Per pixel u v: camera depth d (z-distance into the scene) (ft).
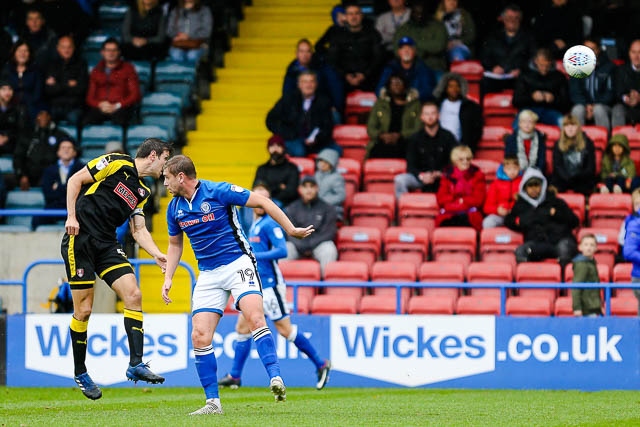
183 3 194.49
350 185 166.20
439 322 127.24
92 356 128.57
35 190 171.53
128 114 179.22
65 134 173.78
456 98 170.19
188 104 186.09
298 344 116.37
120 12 213.25
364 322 128.06
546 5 189.88
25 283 131.95
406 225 159.74
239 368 122.42
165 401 107.24
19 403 105.29
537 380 125.90
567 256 146.92
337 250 153.89
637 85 173.99
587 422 84.12
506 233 152.35
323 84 179.01
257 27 207.41
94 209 89.97
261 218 115.55
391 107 172.55
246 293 84.58
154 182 166.91
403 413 90.02
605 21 198.18
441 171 163.43
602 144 170.19
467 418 85.66
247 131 186.29
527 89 174.09
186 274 157.79
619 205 158.10
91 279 90.27
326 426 76.13
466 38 190.70
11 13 205.16
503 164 157.69
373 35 184.14
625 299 141.18
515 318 126.31
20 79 181.98
